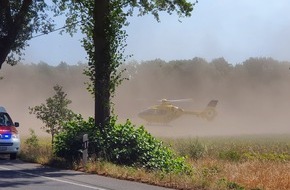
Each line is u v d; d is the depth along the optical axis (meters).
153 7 18.89
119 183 11.28
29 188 10.21
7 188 10.16
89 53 17.84
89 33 17.95
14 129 18.02
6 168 14.25
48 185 10.71
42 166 14.98
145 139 15.96
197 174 13.46
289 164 17.41
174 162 15.64
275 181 11.96
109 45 17.41
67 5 22.02
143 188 10.61
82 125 17.39
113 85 17.55
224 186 10.77
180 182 11.11
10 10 23.83
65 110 21.66
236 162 20.17
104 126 17.06
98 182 11.35
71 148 15.62
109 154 15.41
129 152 15.41
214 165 17.08
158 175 12.05
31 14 24.62
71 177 12.20
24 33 25.02
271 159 21.61
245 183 11.84
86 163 14.28
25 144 22.80
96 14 17.38
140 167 14.69
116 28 17.41
